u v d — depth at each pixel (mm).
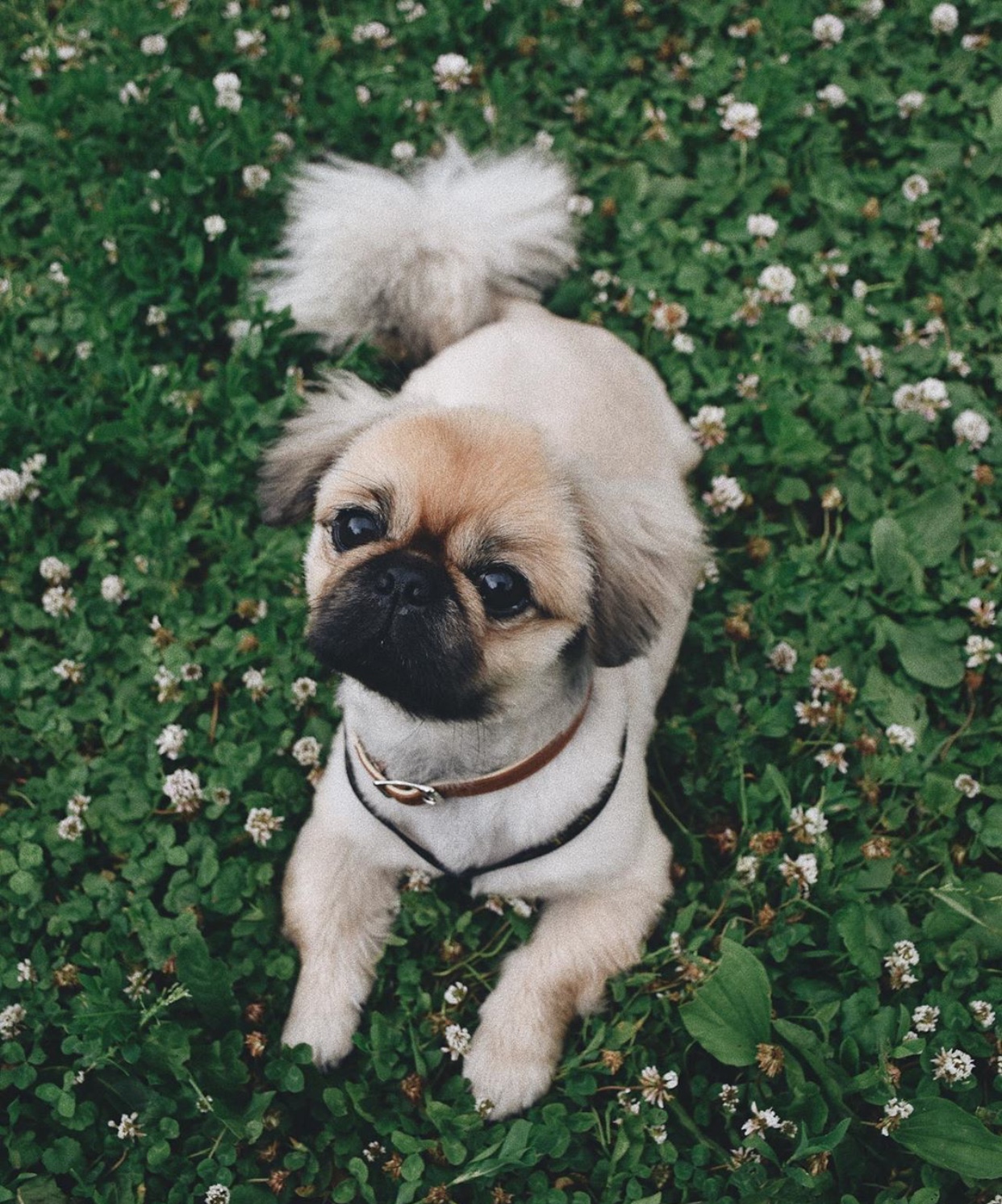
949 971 568
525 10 885
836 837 622
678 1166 530
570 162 840
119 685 640
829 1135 511
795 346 769
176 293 739
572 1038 575
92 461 697
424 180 785
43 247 772
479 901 611
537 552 475
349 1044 565
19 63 859
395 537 479
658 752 648
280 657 647
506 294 780
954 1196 536
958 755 643
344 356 759
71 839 590
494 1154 529
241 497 702
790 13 873
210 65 864
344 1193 526
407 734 519
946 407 741
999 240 798
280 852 608
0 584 665
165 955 559
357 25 888
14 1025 544
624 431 645
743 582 706
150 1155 519
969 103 861
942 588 682
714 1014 539
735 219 812
